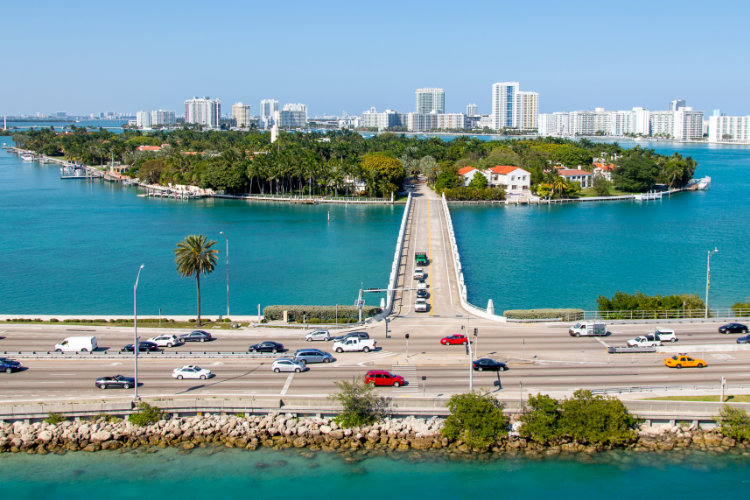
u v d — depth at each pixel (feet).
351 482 246.68
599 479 248.52
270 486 244.42
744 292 523.29
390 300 458.50
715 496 238.68
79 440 271.08
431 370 322.55
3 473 252.62
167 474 251.60
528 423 269.44
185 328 403.34
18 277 594.24
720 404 274.77
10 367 321.11
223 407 281.13
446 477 249.96
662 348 350.43
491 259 650.43
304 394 290.76
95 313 481.46
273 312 427.33
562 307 481.46
